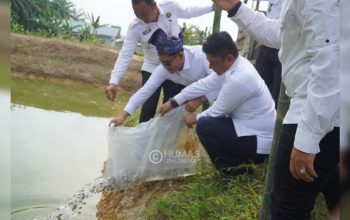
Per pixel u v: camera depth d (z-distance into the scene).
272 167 1.86
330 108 1.37
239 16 1.95
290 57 1.62
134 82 11.05
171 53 2.99
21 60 10.89
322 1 1.37
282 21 1.58
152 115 3.61
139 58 11.80
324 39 1.36
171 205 2.53
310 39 1.42
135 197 3.02
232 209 2.34
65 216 2.96
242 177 2.70
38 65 10.98
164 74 3.21
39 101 7.75
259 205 2.31
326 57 1.36
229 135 2.70
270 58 3.50
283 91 1.81
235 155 2.76
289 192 1.63
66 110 7.24
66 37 15.98
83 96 9.40
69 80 11.04
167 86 3.41
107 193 3.30
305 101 1.53
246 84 2.62
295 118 1.57
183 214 2.42
